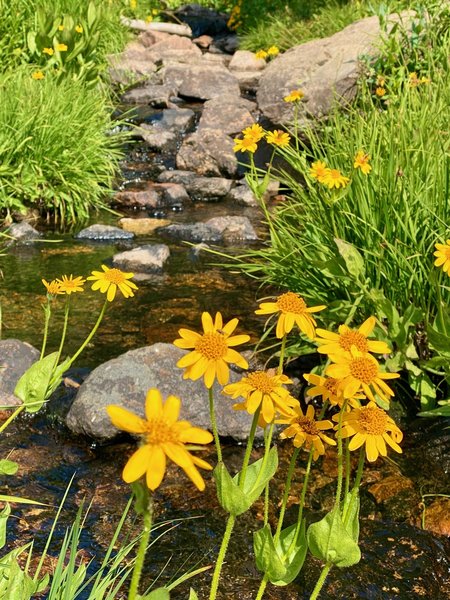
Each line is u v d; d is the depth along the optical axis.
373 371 1.58
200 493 3.08
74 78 7.53
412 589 2.63
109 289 2.31
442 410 3.27
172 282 5.17
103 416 3.38
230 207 6.87
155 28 13.41
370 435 1.69
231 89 9.90
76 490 3.06
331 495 3.08
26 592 1.93
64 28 7.92
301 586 2.61
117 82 10.12
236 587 2.58
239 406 1.68
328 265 3.66
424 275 3.69
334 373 1.58
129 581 2.54
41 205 6.34
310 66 8.55
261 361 4.03
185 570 2.63
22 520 2.83
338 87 7.74
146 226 6.28
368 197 3.86
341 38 8.71
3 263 5.35
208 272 5.37
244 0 13.63
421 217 3.79
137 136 8.26
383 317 3.75
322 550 1.68
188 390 3.52
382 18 7.14
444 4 7.10
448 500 3.07
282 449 3.41
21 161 6.20
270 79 8.76
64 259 5.49
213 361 1.56
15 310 4.60
